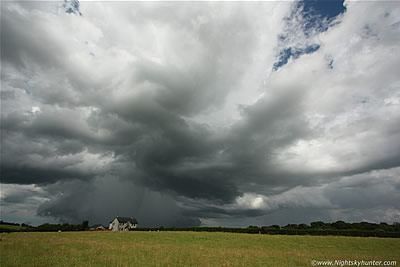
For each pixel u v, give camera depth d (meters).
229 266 21.78
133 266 20.22
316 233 70.31
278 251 35.62
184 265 21.33
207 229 89.88
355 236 65.81
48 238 49.12
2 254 24.28
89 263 20.50
